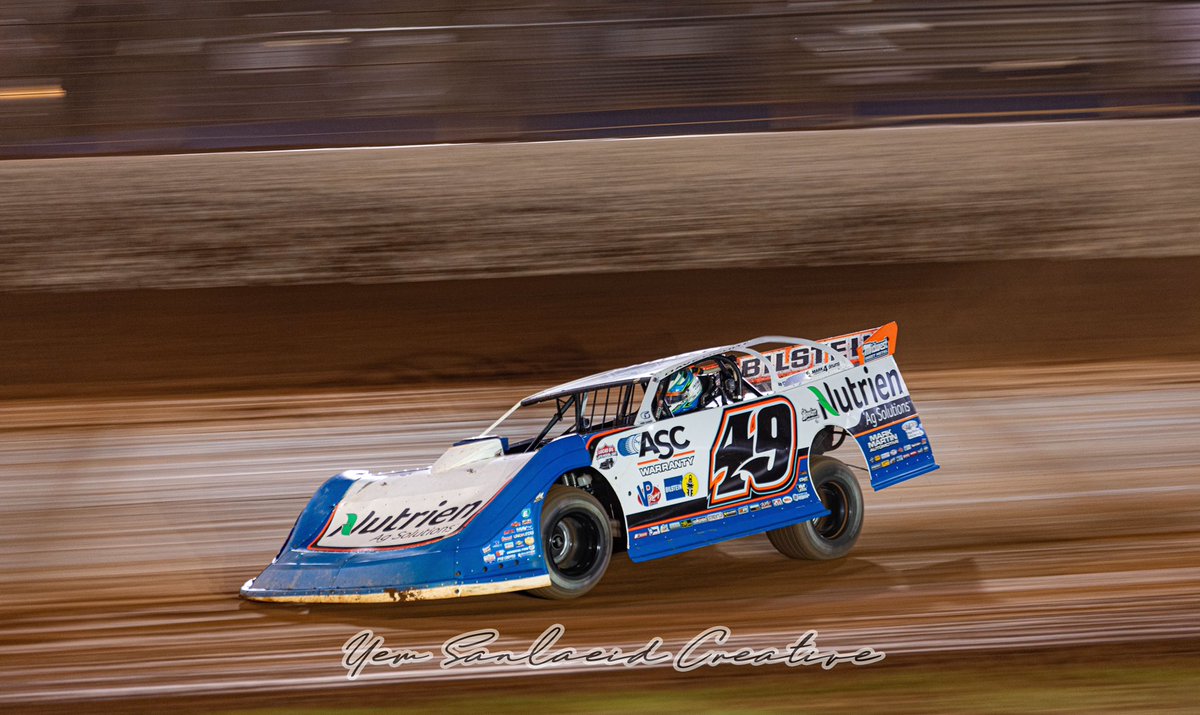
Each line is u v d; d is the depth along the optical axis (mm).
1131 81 39625
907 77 39156
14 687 7594
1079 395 18000
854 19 39312
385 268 27828
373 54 39188
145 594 9766
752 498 9438
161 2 39688
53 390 20688
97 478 14703
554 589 8508
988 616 8281
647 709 6648
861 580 9273
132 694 7348
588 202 31625
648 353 22344
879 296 25250
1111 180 32000
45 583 10273
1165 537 10445
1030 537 10555
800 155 35031
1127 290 25250
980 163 33719
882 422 10211
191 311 25359
